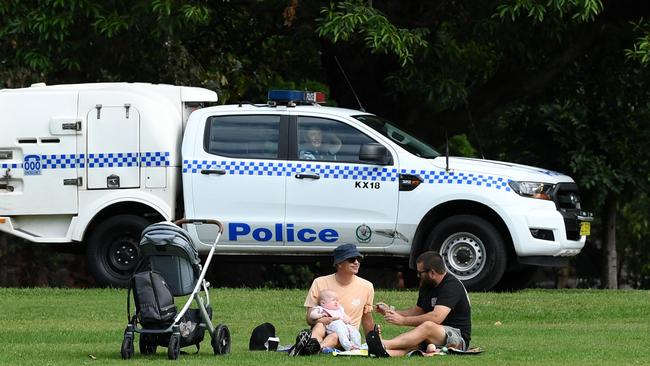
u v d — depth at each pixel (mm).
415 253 36656
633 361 22797
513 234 36281
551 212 36531
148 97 37781
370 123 37312
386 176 36625
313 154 36969
